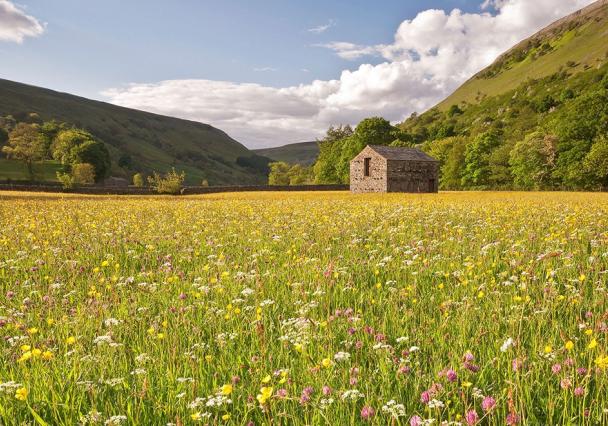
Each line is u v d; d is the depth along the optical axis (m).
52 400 4.43
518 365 4.40
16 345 5.72
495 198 48.88
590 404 4.12
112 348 5.55
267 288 8.31
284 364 5.25
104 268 10.74
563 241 11.13
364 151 84.50
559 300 6.77
